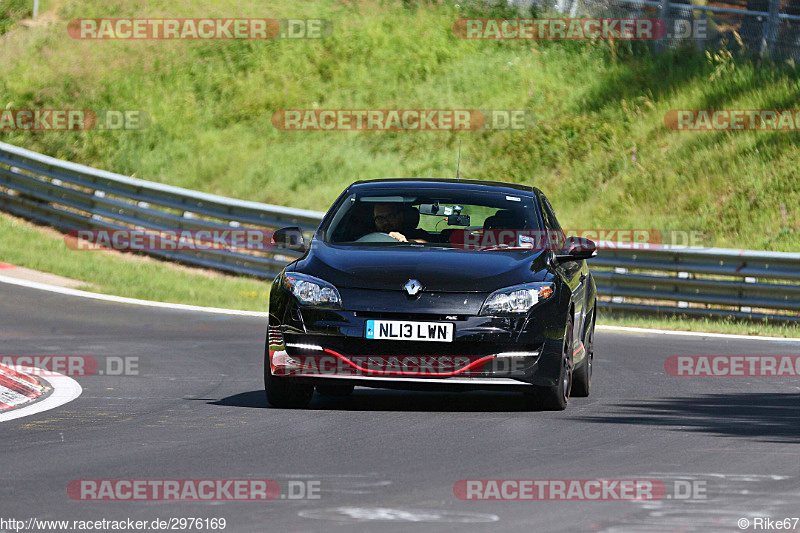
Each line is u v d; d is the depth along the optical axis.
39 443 24.72
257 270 72.44
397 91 99.31
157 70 103.06
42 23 111.25
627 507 18.73
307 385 30.81
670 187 82.81
